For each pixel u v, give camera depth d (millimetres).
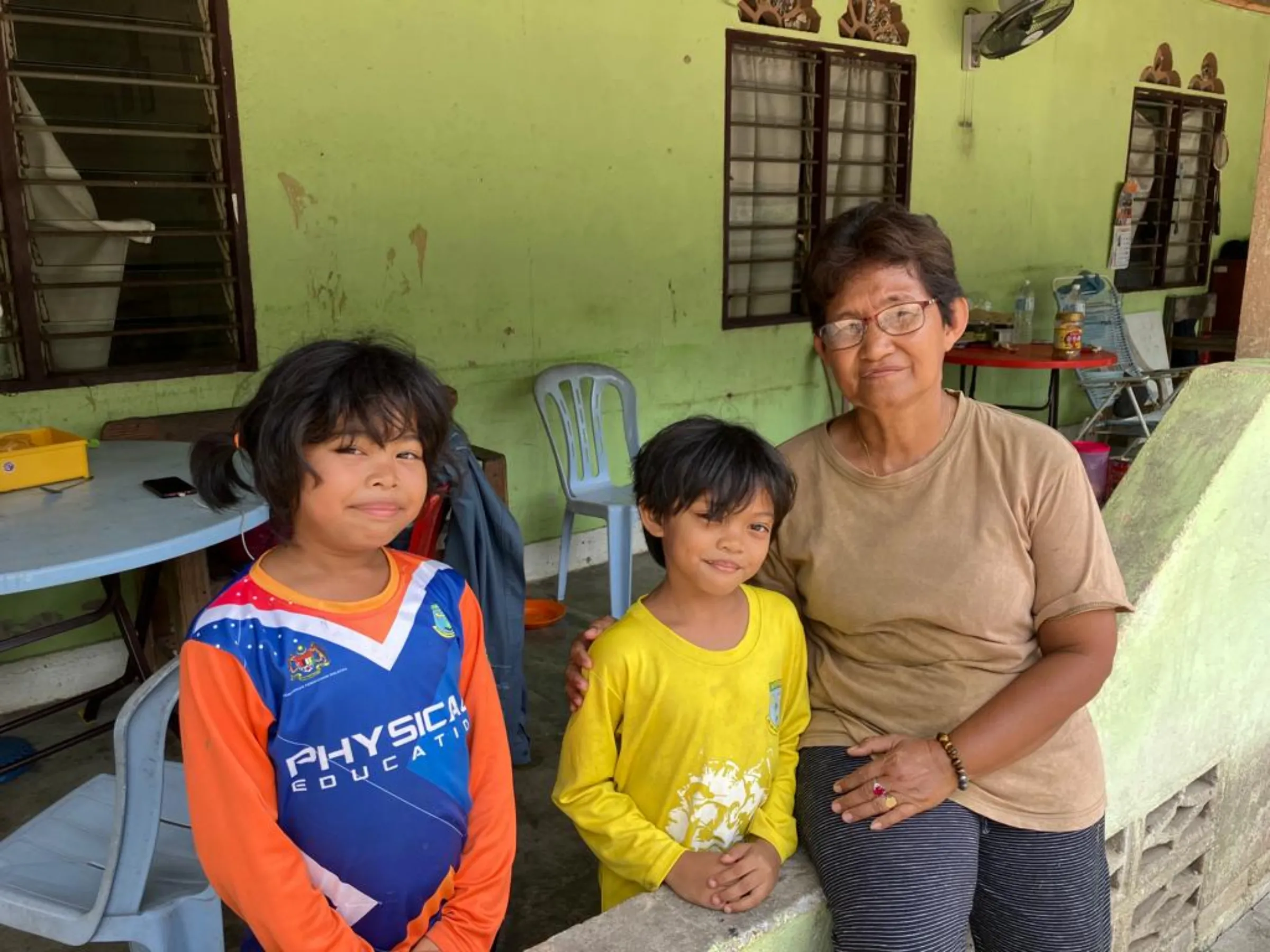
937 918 1260
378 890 1062
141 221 3053
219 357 3350
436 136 3617
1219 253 7723
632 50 4082
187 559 2732
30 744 2818
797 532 1482
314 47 3287
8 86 2768
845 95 5004
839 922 1306
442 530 2379
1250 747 2135
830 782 1416
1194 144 7363
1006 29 5121
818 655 1536
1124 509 1828
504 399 4008
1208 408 1843
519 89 3797
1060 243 6398
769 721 1388
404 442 1033
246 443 1054
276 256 3330
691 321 4570
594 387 4059
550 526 4266
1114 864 1835
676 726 1331
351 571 1081
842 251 1330
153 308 3357
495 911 1141
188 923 1468
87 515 2133
